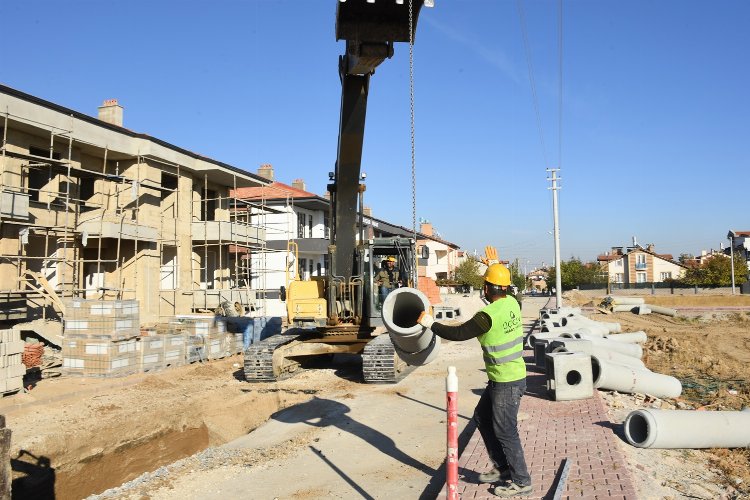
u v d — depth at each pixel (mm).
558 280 32062
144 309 23656
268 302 34719
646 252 82062
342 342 13328
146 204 24438
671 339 18844
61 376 13797
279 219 35781
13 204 17484
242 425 10266
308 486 6062
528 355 15211
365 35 6965
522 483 5141
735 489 5480
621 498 5012
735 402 10125
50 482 7781
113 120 26688
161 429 9734
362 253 12641
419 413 9289
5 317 16719
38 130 19328
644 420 7004
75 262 20922
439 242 67938
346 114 8836
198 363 16219
